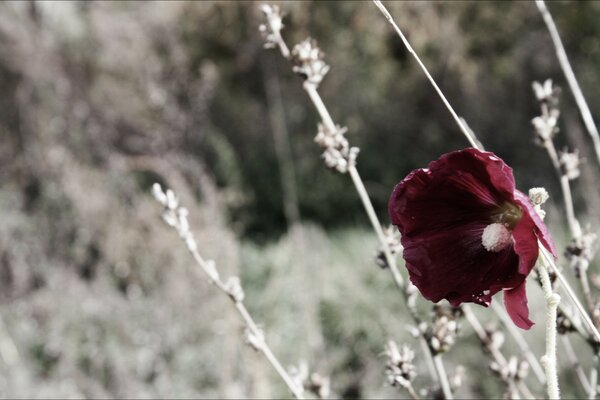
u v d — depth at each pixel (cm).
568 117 840
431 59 906
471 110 979
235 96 946
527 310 130
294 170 953
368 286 618
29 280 693
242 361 495
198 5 834
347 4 851
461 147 992
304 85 208
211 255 587
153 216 641
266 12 207
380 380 526
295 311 612
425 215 141
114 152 754
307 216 938
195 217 599
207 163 756
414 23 863
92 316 614
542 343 478
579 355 442
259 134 986
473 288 139
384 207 941
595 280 221
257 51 877
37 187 801
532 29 910
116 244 650
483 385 467
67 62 859
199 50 855
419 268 142
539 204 131
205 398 520
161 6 813
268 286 651
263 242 834
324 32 869
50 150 780
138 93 770
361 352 561
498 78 933
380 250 211
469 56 901
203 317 568
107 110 791
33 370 587
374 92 956
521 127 948
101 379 575
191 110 734
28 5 914
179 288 584
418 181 140
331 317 593
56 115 834
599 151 229
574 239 203
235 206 746
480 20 884
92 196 691
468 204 140
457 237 141
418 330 199
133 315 606
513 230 131
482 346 222
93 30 825
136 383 561
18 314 652
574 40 916
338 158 208
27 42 873
